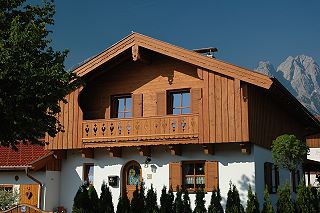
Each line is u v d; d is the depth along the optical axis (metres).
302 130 26.27
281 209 12.66
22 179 19.81
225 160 17.47
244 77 16.84
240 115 16.83
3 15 10.86
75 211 11.71
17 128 10.72
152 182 18.39
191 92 18.14
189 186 17.89
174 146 17.75
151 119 18.11
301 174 24.58
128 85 19.34
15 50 9.99
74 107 19.42
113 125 18.66
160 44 18.05
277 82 16.83
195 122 17.44
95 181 19.33
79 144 19.06
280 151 15.41
